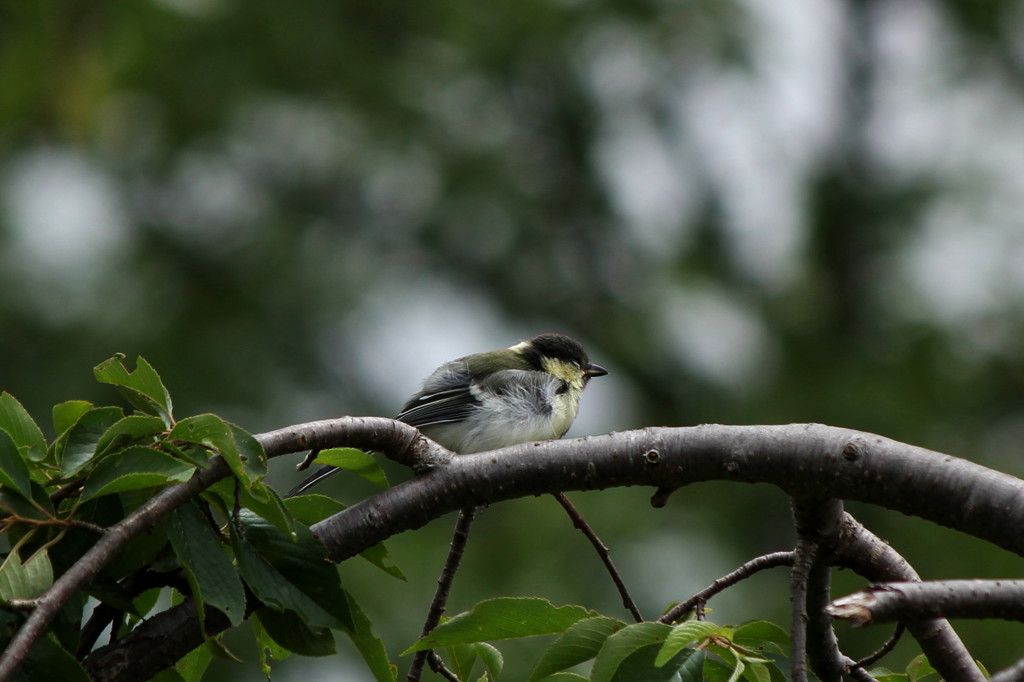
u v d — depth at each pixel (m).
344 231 17.06
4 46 13.09
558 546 12.59
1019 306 15.30
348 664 10.61
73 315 14.15
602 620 3.73
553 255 18.19
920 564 12.20
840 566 4.34
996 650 10.36
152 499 3.60
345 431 4.28
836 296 17.14
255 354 14.82
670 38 17.23
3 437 3.50
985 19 16.97
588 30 17.25
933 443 14.35
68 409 4.07
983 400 14.91
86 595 3.67
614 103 18.14
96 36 13.74
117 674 3.86
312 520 4.31
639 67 17.56
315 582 3.83
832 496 4.06
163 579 4.02
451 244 17.70
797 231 18.05
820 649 4.38
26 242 14.38
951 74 17.05
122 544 3.50
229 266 15.70
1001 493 3.81
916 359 15.21
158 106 15.48
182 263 15.54
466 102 18.06
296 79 16.09
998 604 3.27
